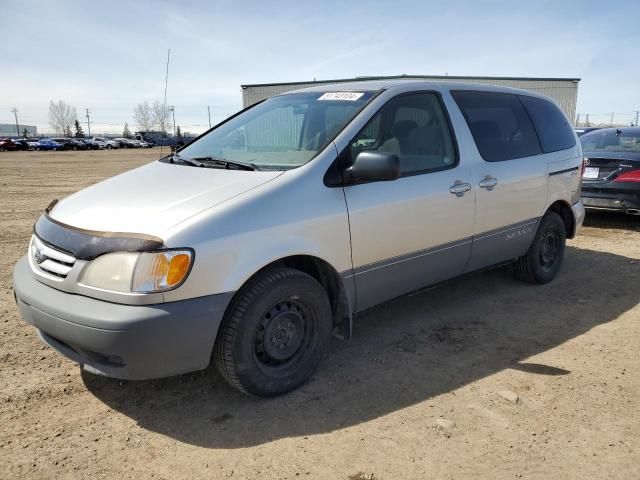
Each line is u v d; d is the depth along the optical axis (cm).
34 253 305
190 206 286
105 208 299
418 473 248
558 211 538
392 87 382
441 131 402
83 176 2025
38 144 5781
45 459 258
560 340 395
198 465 254
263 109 422
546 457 259
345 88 399
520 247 479
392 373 344
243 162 349
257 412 300
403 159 368
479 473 248
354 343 390
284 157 341
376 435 277
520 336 403
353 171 321
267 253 289
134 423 289
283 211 299
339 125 347
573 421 289
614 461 256
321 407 305
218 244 273
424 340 395
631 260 620
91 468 252
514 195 451
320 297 321
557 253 533
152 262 258
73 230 285
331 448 267
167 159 395
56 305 270
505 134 459
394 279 366
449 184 389
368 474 247
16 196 1320
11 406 304
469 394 318
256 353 302
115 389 324
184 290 264
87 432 281
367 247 340
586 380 334
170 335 261
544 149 500
